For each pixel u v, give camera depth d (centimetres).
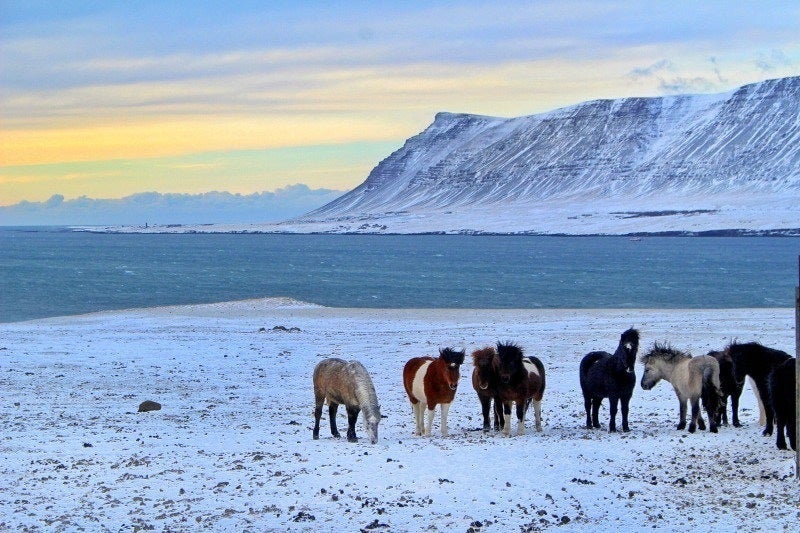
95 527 1166
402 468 1512
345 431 2019
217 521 1197
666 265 14350
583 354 3469
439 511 1245
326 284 9906
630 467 1520
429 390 1859
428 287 9400
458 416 2247
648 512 1237
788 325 4472
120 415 2225
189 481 1436
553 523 1183
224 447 1761
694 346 3609
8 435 1892
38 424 2058
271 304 6138
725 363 1872
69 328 4634
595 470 1494
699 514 1222
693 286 9512
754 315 5144
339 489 1377
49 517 1215
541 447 1691
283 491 1365
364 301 7650
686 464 1538
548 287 9400
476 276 11481
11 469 1534
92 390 2667
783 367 1605
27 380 2841
